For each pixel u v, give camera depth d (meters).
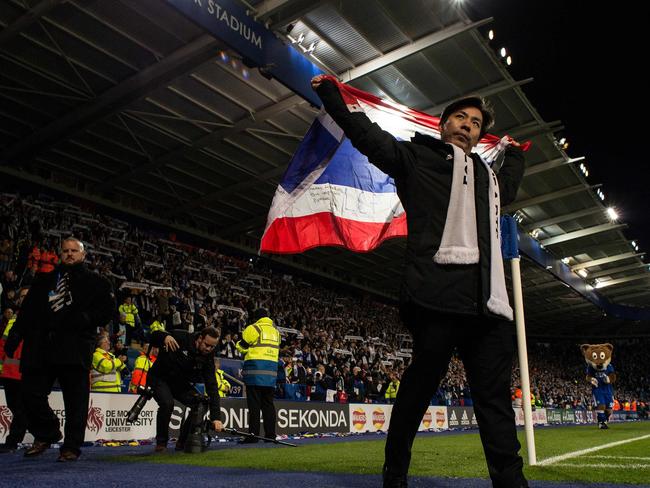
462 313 2.18
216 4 11.88
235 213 24.56
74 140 18.00
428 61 15.87
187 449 6.00
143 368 10.46
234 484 3.21
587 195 26.66
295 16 13.17
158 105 16.45
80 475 3.73
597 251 33.81
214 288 20.70
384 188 5.16
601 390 14.62
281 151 19.89
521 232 28.58
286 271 29.83
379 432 13.90
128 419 6.14
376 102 5.30
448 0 13.60
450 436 10.84
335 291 32.97
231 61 14.73
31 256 14.23
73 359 4.89
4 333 7.15
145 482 3.31
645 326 49.28
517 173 2.78
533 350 47.72
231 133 17.92
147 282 17.06
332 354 20.42
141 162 19.78
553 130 19.72
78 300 4.98
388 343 28.73
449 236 2.24
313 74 14.45
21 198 17.53
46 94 15.06
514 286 4.52
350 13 13.86
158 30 13.61
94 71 14.78
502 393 2.29
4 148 18.17
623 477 3.53
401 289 2.24
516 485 2.22
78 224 18.36
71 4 12.63
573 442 8.27
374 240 5.02
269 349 8.41
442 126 2.68
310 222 5.02
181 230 23.98
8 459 5.09
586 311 44.25
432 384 2.33
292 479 3.49
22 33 13.28
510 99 18.20
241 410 10.14
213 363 6.36
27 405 5.02
